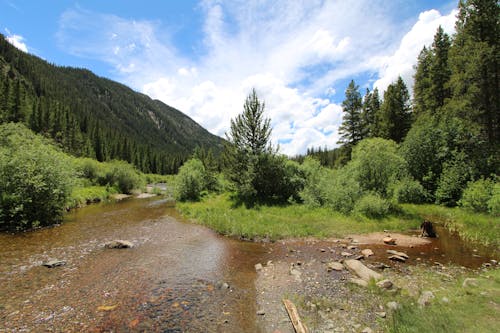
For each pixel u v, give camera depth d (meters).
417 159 24.20
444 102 27.95
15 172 13.73
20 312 5.61
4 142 15.40
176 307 5.94
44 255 9.51
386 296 6.25
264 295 6.59
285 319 5.45
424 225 12.62
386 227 14.11
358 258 9.43
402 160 18.69
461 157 20.78
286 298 6.37
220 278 7.71
